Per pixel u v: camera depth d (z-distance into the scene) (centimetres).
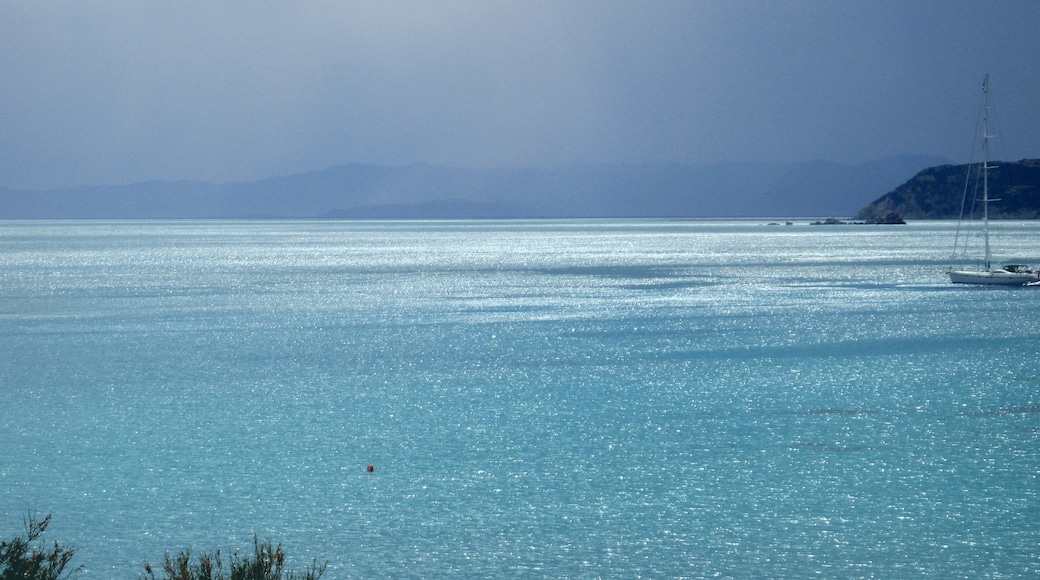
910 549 5800
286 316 17738
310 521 6378
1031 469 7356
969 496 6731
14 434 8650
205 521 6388
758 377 11225
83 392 10606
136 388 10838
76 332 15612
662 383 10925
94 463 7712
